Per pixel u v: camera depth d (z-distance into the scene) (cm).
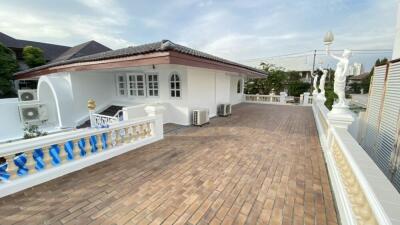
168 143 517
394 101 448
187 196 269
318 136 588
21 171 295
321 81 1064
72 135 339
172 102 771
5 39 1853
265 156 423
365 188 148
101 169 356
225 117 927
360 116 725
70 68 743
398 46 498
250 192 279
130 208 242
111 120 684
